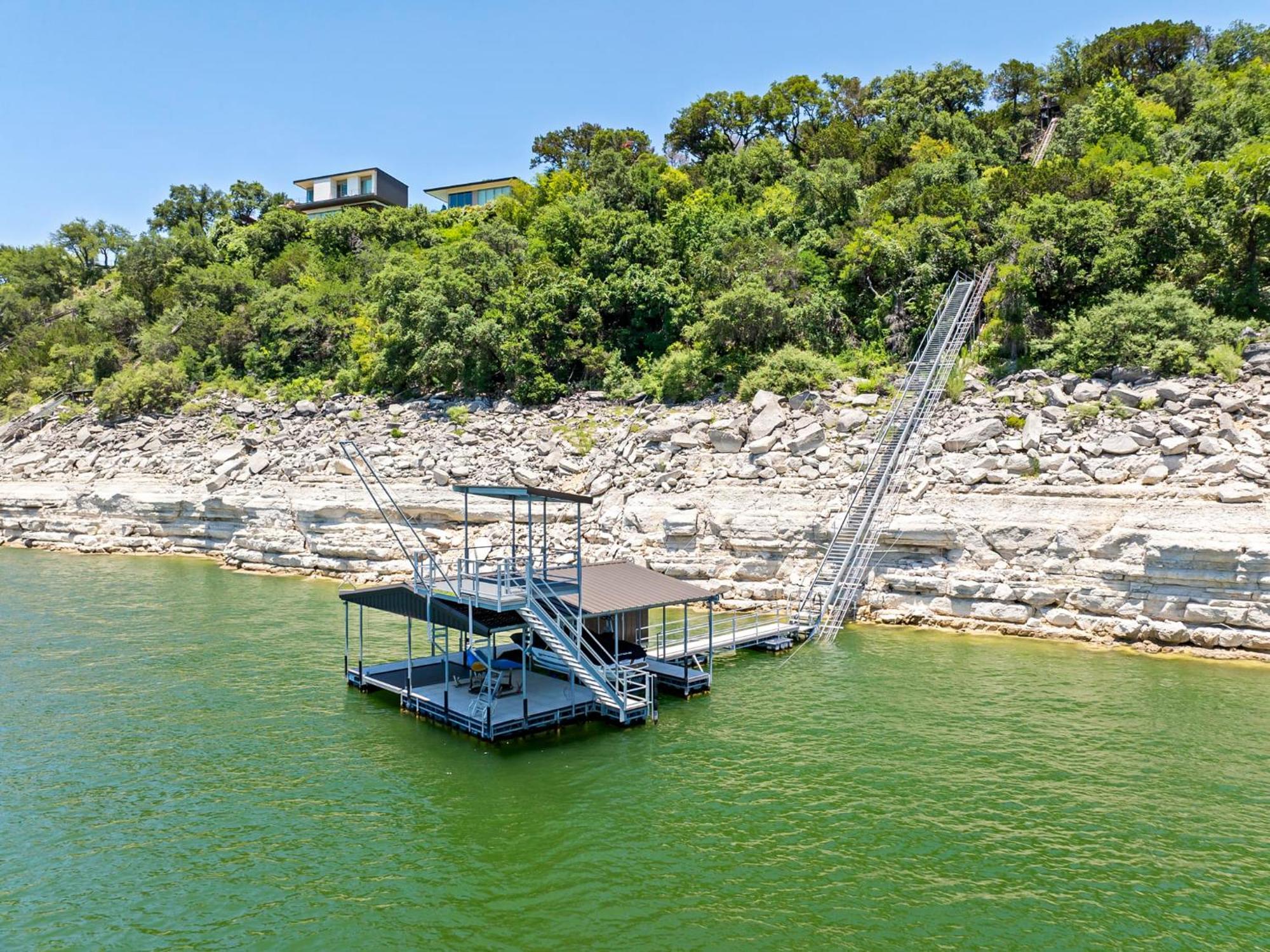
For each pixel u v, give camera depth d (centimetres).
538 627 2689
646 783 2250
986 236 5181
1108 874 1802
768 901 1709
